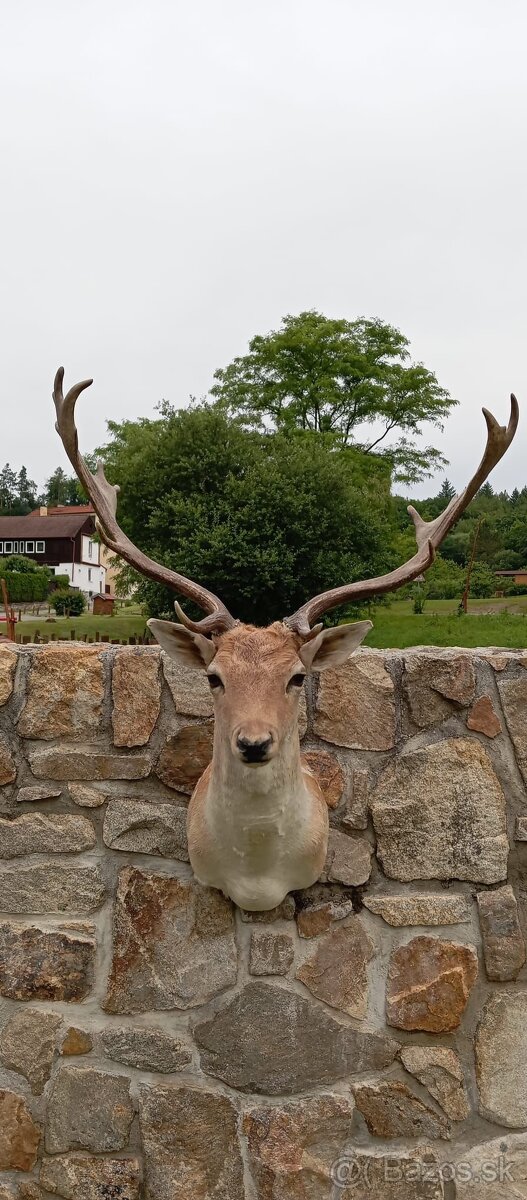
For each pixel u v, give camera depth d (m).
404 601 35.12
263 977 3.23
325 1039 3.21
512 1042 3.24
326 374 33.12
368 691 3.46
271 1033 3.20
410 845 3.35
